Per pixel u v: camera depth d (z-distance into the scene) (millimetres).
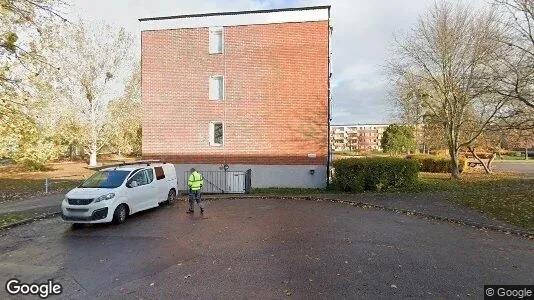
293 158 20641
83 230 10602
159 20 22125
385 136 52000
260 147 20984
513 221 10523
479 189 17469
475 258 7426
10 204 15539
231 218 11961
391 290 5770
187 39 21844
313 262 7215
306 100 20562
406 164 18297
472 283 6062
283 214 12539
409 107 27578
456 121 23688
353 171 18109
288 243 8672
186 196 17875
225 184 21172
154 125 22141
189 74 21812
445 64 23125
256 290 5840
